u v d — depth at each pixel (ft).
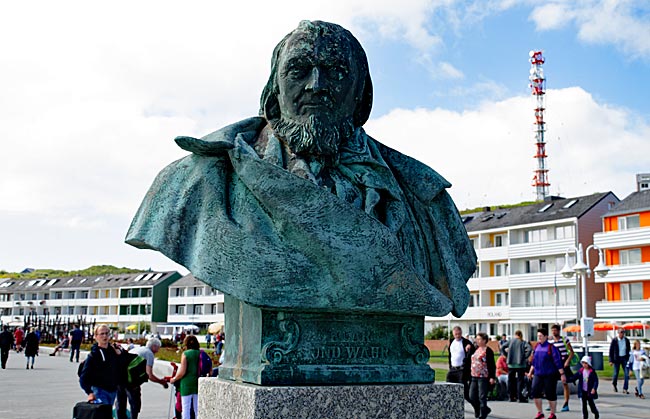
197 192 12.14
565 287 142.51
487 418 35.19
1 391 47.70
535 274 145.79
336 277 11.45
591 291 139.44
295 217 11.39
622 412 39.32
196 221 12.06
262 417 10.66
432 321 169.89
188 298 234.17
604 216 137.80
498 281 153.07
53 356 110.73
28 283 290.35
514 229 153.69
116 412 23.86
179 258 11.92
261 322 11.50
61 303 269.23
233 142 12.24
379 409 11.45
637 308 127.85
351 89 12.80
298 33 12.70
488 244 159.53
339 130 12.75
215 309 226.99
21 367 79.00
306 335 11.64
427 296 12.03
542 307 144.46
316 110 12.53
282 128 12.80
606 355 107.34
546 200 158.92
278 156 12.50
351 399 11.27
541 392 33.96
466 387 35.91
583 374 35.40
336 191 12.40
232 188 12.20
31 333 77.97
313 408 10.98
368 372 11.84
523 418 35.55
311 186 11.51
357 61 13.07
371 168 13.05
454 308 13.01
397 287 11.78
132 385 23.06
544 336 34.24
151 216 12.31
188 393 25.11
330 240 11.43
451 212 13.75
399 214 12.82
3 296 287.28
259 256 11.41
